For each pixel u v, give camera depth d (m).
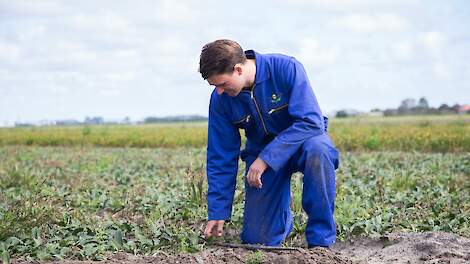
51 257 5.05
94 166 13.59
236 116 5.03
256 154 5.23
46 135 31.50
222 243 5.34
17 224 5.69
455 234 5.57
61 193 8.27
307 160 4.82
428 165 12.22
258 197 5.16
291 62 4.89
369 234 5.58
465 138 19.09
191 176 6.99
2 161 16.11
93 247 5.20
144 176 11.09
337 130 27.66
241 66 4.72
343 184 8.64
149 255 5.14
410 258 4.87
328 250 4.84
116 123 76.25
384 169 11.64
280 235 5.25
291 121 5.00
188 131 32.88
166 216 6.64
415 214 6.59
